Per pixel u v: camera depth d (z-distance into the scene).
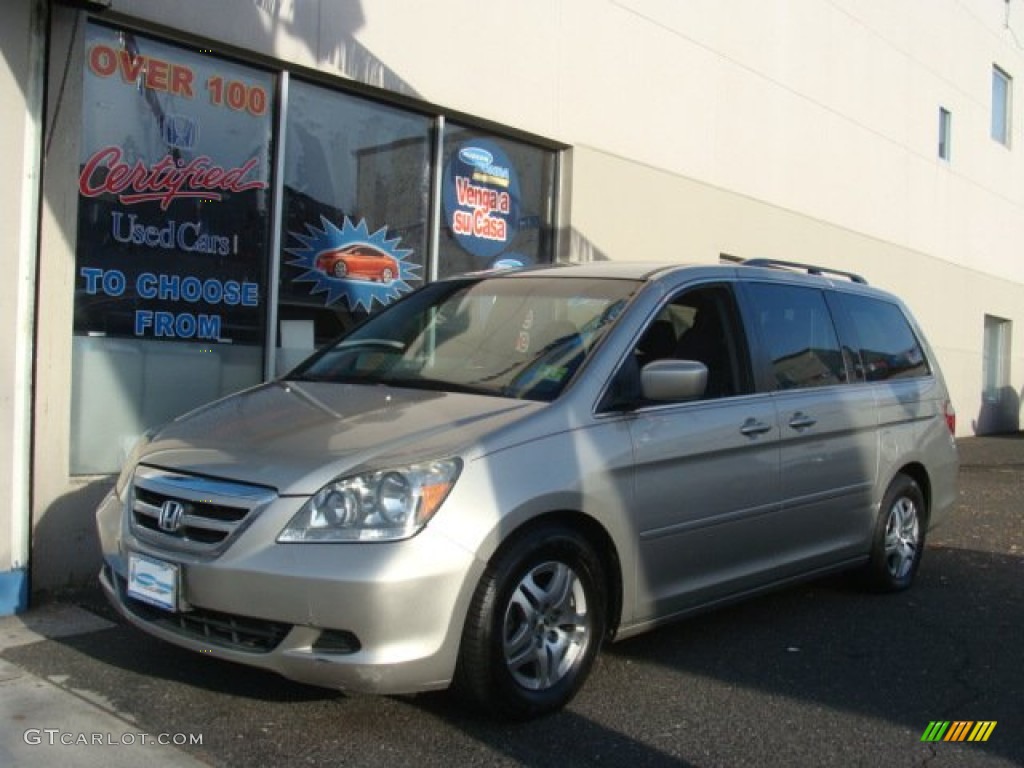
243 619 3.60
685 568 4.54
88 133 5.89
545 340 4.58
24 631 4.90
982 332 18.30
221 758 3.57
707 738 3.92
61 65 5.54
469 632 3.65
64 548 5.64
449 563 3.54
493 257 8.67
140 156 6.14
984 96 18.08
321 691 4.16
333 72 7.02
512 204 8.83
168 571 3.71
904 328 6.61
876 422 5.84
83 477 5.82
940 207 16.56
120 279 6.09
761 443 4.90
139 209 6.16
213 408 4.57
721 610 5.70
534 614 3.90
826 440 5.39
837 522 5.53
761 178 11.93
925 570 6.92
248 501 3.62
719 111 11.13
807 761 3.75
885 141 14.73
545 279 5.14
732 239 11.43
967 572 6.88
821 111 13.11
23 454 5.24
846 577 6.30
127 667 4.41
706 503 4.60
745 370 5.02
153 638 4.80
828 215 13.38
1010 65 19.16
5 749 3.59
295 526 3.53
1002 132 19.28
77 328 5.90
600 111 9.45
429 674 3.54
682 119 10.56
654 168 10.16
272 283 6.84
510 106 8.47
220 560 3.58
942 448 6.54
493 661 3.70
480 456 3.73
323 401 4.38
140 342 6.20
